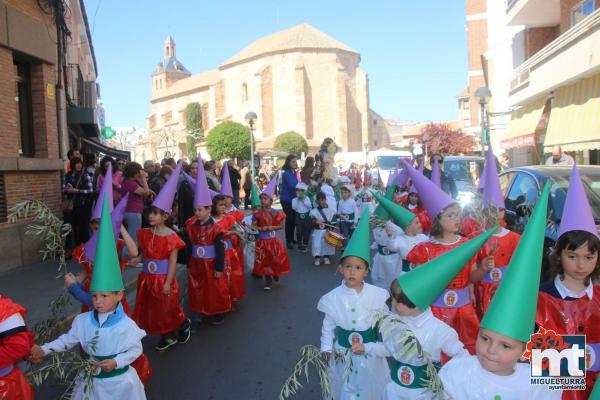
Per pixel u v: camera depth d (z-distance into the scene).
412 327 3.19
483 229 4.69
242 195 24.14
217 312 6.65
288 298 8.08
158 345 5.95
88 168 11.20
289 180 12.76
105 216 3.87
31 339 3.47
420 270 3.17
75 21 22.34
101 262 3.79
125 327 3.74
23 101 11.47
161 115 83.38
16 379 3.34
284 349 5.87
